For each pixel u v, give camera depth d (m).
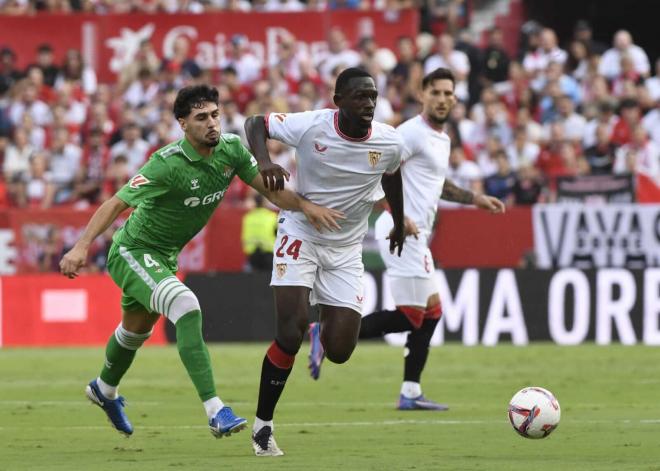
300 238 26.70
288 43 81.44
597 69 77.56
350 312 27.20
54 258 62.84
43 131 78.25
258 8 87.31
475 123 75.12
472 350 57.12
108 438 29.16
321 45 82.31
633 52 80.38
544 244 62.22
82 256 25.53
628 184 63.03
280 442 28.19
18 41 84.06
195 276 61.16
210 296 61.06
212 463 24.47
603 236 62.00
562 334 60.34
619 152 69.12
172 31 82.62
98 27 83.50
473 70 81.38
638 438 28.70
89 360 53.97
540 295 60.28
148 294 26.25
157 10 87.38
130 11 87.06
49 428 31.30
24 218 62.75
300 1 90.38
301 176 27.00
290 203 26.28
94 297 61.53
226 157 26.72
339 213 26.17
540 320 60.28
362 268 27.66
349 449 26.83
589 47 81.25
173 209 26.64
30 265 62.91
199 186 26.53
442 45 80.00
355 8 84.56
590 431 30.06
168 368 50.31
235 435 29.80
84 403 37.72
